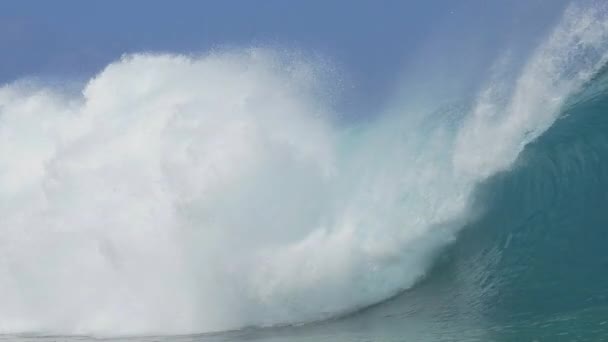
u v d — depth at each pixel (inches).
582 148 1187.3
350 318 1037.8
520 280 1037.2
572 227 1099.9
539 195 1162.6
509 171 1204.5
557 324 842.2
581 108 1253.1
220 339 987.9
